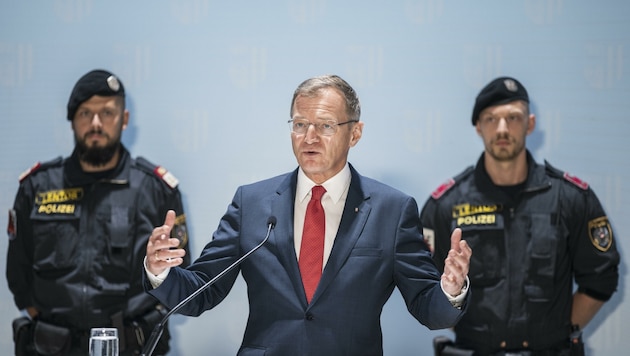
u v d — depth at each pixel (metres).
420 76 7.93
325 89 4.78
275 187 4.99
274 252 4.76
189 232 8.20
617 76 7.66
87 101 8.00
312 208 4.87
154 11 8.26
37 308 7.93
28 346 7.92
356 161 8.00
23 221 8.11
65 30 8.32
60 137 8.30
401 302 7.94
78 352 7.80
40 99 8.33
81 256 7.91
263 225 4.84
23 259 8.09
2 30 8.35
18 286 8.12
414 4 7.93
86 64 8.30
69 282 7.86
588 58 7.71
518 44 7.82
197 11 8.21
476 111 7.80
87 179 8.05
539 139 7.80
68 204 8.01
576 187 7.69
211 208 8.20
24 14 8.35
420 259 4.75
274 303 4.68
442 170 7.92
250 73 8.14
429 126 7.93
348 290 4.64
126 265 7.91
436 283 4.66
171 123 8.23
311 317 4.61
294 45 8.09
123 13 8.28
